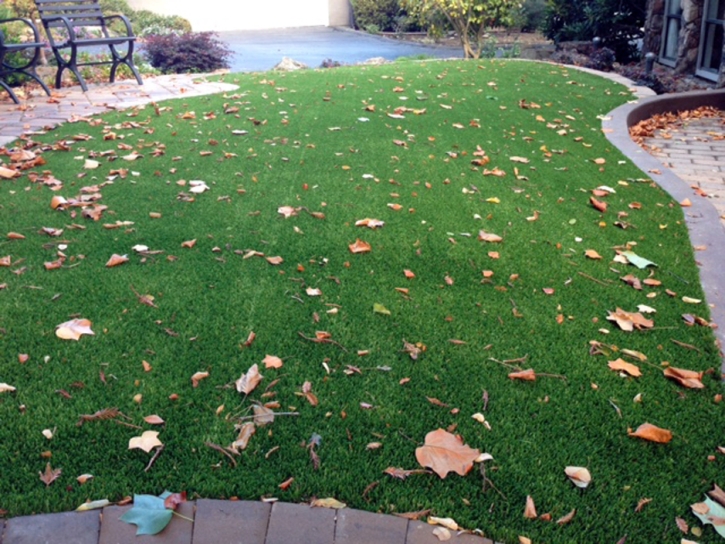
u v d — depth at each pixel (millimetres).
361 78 7617
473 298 2725
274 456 1829
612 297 2795
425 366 2256
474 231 3387
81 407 1979
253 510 1628
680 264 3148
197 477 1734
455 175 4258
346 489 1715
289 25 24891
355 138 4992
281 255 3027
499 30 18016
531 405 2072
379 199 3758
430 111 6031
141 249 2992
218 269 2871
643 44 11547
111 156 4324
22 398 2008
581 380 2211
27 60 7910
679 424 2014
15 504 1620
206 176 4035
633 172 4656
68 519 1579
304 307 2596
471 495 1717
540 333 2486
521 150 4992
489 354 2336
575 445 1907
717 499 1731
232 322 2469
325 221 3416
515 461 1838
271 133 5047
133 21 17844
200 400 2037
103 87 7051
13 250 2980
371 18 22203
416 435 1927
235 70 12891
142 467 1765
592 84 7934
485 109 6246
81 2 7219
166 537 1561
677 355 2381
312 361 2260
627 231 3549
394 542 1563
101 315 2479
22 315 2453
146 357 2240
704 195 4598
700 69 9297
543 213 3711
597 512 1682
